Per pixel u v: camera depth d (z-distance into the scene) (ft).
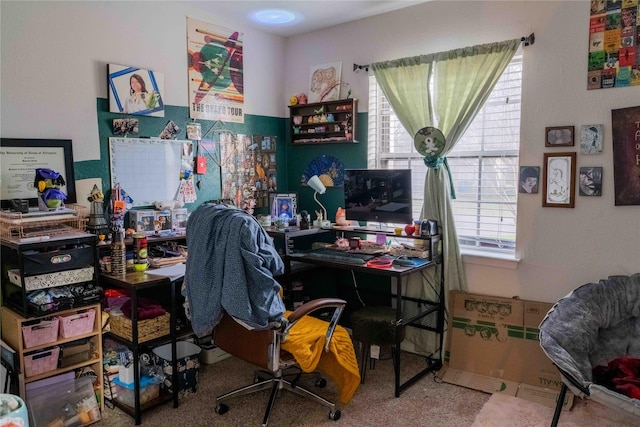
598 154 8.45
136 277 8.19
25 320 7.20
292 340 7.45
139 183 9.79
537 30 8.96
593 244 8.61
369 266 9.02
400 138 11.37
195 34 10.70
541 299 9.24
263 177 12.61
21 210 7.66
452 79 9.92
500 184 9.98
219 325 7.97
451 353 9.78
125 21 9.41
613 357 7.61
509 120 9.75
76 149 8.79
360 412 8.18
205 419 7.96
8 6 7.81
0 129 7.82
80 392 7.75
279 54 12.88
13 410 6.10
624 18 8.07
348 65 11.75
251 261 6.91
